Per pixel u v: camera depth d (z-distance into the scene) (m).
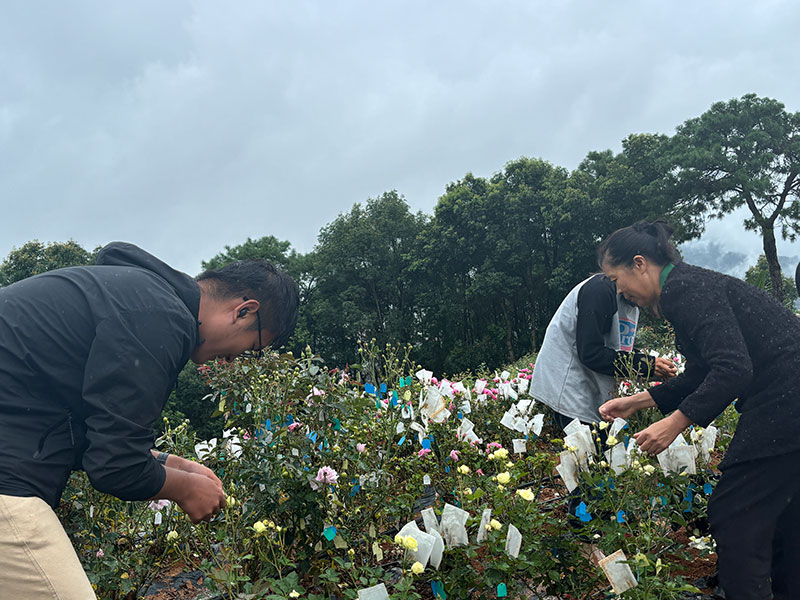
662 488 2.36
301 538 2.49
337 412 2.78
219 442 2.92
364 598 1.84
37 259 33.94
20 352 1.55
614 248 2.43
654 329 9.16
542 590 2.39
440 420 3.06
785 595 2.22
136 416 1.54
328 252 41.44
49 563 1.50
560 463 2.39
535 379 3.11
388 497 2.69
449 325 38.88
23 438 1.54
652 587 1.91
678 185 33.53
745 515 2.04
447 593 2.00
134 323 1.57
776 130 33.25
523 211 34.53
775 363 2.05
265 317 1.86
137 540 2.71
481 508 2.17
